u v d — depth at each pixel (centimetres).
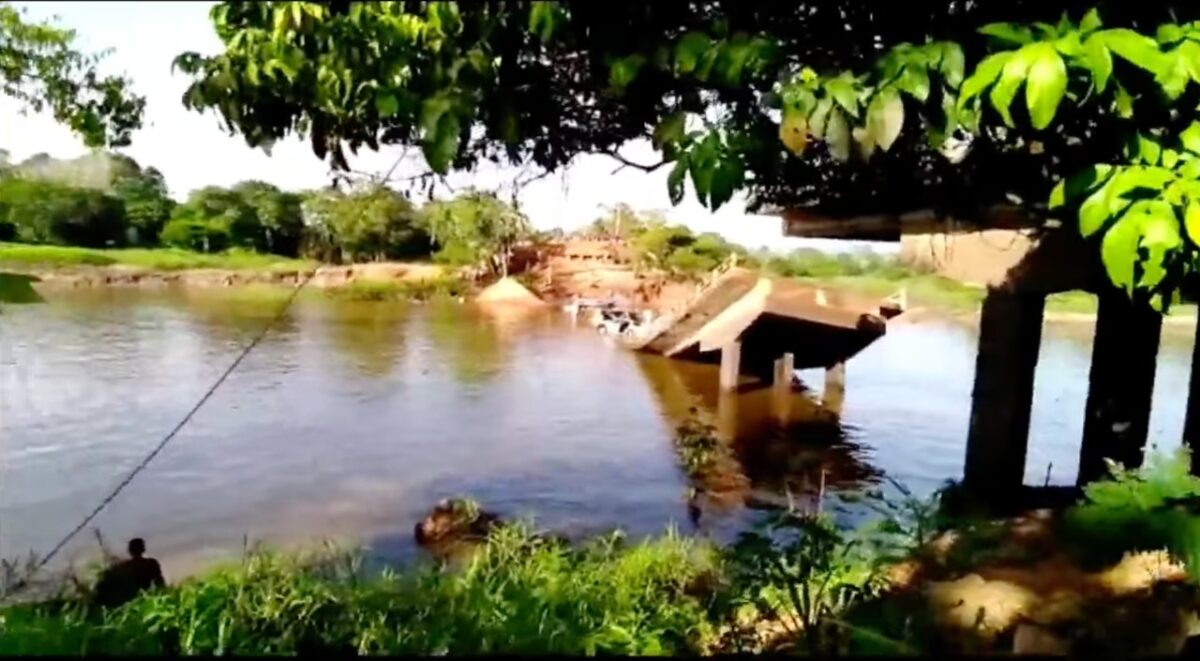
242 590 442
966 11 238
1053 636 329
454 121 234
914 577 462
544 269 4903
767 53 225
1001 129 267
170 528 1273
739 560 430
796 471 1794
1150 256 204
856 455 1964
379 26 235
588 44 250
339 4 241
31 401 1541
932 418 2436
